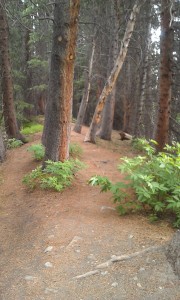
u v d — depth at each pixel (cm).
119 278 393
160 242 455
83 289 382
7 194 782
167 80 1027
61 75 745
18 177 895
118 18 1412
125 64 2156
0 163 1075
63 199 683
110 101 1716
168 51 1002
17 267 450
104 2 1470
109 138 1731
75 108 3072
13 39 1783
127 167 552
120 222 537
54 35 726
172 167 561
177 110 1342
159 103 1054
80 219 569
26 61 2180
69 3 691
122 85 2402
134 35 1767
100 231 512
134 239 473
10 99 1326
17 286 402
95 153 1221
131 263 417
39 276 417
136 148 1484
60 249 475
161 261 411
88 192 719
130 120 2239
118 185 555
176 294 353
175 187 514
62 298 370
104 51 1978
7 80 1302
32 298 375
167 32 988
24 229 579
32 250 491
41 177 782
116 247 459
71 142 1288
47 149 806
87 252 457
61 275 414
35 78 2469
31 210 655
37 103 2800
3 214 670
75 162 859
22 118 2009
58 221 573
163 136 1063
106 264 421
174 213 545
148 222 527
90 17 1577
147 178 509
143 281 381
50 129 792
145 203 566
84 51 1981
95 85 2491
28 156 1096
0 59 1286
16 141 1302
